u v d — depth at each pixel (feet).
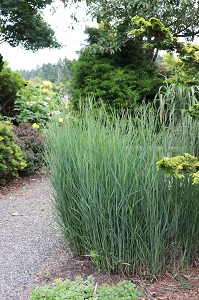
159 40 5.76
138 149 7.03
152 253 6.75
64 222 8.04
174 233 6.96
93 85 21.34
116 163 6.77
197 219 7.06
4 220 11.44
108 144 7.13
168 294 6.39
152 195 6.61
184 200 6.96
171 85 14.38
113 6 24.52
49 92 27.78
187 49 5.76
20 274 7.61
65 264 7.91
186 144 7.61
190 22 26.50
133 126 7.47
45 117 23.26
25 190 15.43
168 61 22.24
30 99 25.52
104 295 5.96
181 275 7.02
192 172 4.59
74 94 21.86
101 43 23.03
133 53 22.85
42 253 8.65
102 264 7.24
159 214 6.73
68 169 7.64
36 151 18.79
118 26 23.75
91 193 6.98
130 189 6.55
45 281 7.23
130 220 6.68
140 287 6.66
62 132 8.15
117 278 7.00
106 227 6.97
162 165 4.58
